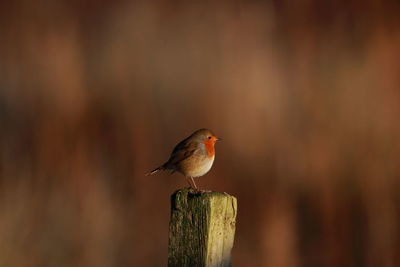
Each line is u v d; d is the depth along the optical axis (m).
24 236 10.21
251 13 18.42
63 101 14.73
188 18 18.52
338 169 13.23
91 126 14.12
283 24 18.06
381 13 17.80
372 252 11.83
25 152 12.96
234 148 13.84
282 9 18.47
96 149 13.59
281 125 14.43
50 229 10.73
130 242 11.29
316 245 12.02
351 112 14.51
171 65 16.55
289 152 13.72
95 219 11.16
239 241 11.88
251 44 17.25
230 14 18.42
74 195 11.67
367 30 17.36
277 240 11.59
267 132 14.13
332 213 12.38
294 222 12.09
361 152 13.46
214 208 5.15
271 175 13.20
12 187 11.39
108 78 16.00
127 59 16.62
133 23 18.48
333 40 17.41
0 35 17.83
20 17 18.28
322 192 12.70
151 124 14.67
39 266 10.17
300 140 13.98
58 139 13.34
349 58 16.53
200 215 5.18
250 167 13.35
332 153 13.55
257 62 16.31
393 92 15.06
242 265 11.38
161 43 17.64
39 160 12.62
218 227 5.18
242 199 12.70
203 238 5.14
